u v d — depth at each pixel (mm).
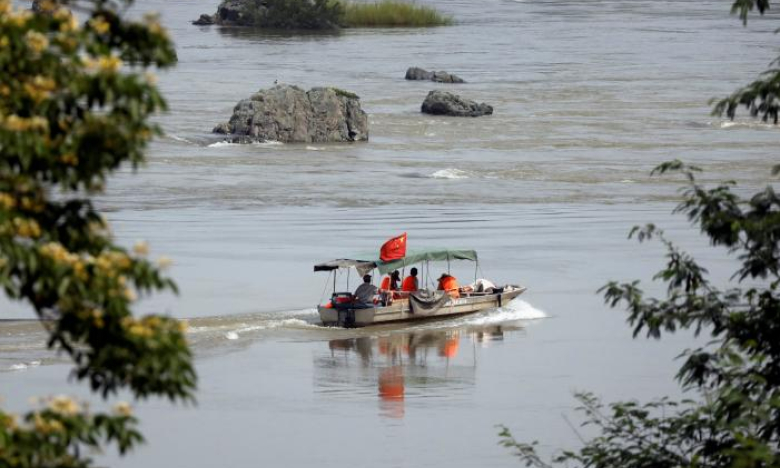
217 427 106312
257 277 160250
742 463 50688
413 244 183125
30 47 37594
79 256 38719
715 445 55844
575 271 168125
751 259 58344
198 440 103000
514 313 147875
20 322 130750
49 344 39250
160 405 111562
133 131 38844
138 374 38625
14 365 117125
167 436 103812
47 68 37656
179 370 38438
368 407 112750
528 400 115188
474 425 107938
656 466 57250
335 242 184625
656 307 60750
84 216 40000
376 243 184375
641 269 169250
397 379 121688
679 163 60875
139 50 39625
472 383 120562
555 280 163250
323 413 110500
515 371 124750
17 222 37594
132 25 39500
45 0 39500
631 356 129625
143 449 100375
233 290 152500
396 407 112500
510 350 132750
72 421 36781
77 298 37969
